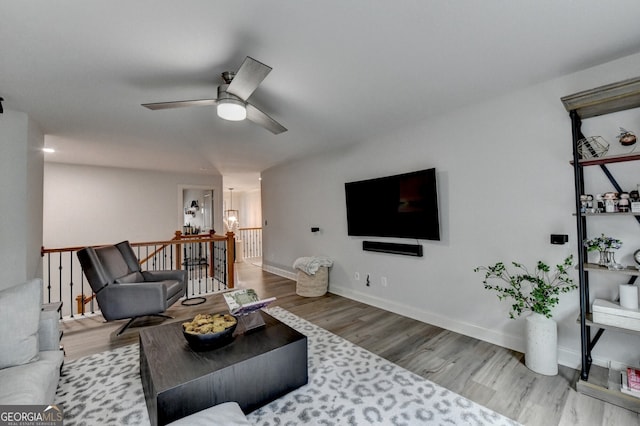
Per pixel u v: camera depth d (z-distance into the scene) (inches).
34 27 60.7
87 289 212.2
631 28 65.2
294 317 136.3
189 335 73.3
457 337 111.7
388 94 98.8
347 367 90.8
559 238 87.6
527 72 85.5
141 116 114.1
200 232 313.4
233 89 74.9
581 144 83.0
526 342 90.4
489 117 104.5
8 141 104.8
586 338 78.6
